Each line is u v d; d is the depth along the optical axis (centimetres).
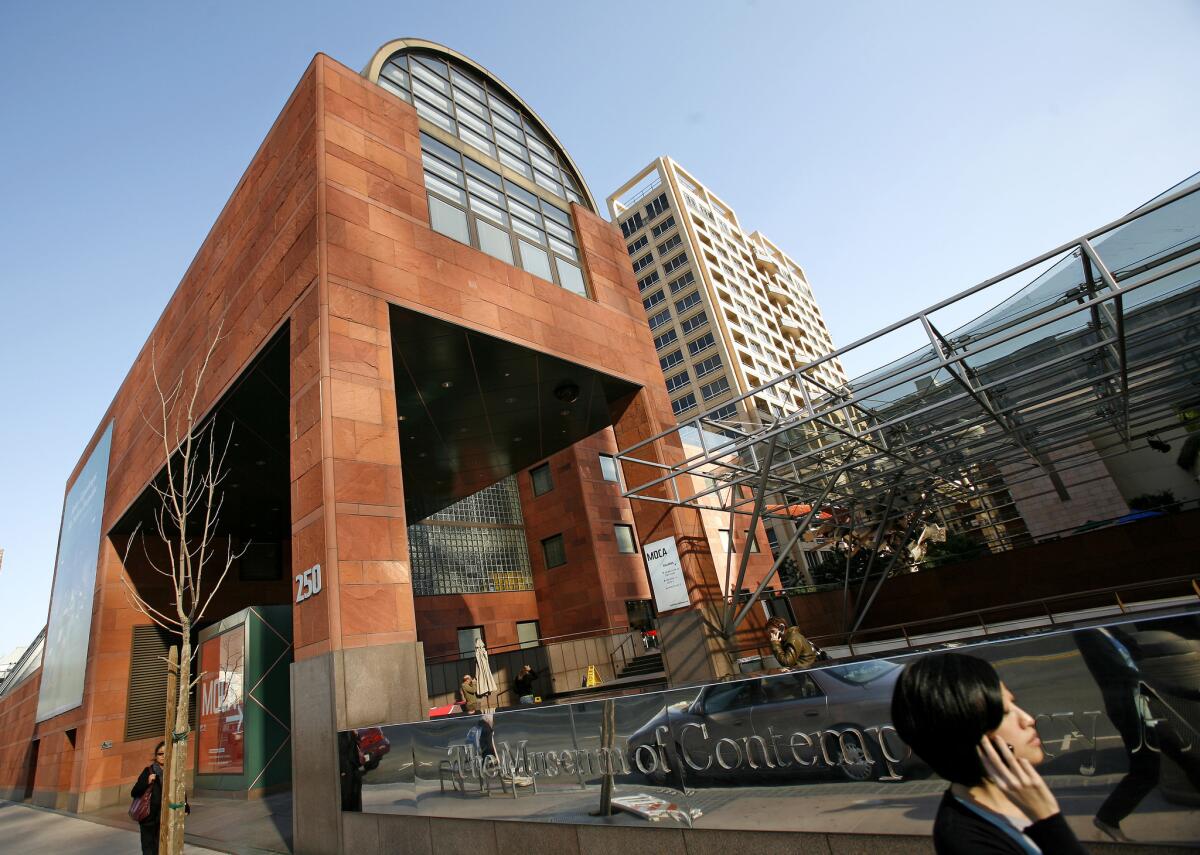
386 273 1193
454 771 691
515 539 3080
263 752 1398
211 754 1538
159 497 1848
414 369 1398
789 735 451
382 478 1027
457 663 1953
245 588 2278
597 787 562
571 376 1548
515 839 617
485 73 1830
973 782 125
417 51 1662
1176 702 300
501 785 641
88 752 1845
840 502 1945
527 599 2973
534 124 1952
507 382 1518
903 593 2397
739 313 7081
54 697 2367
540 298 1502
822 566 3256
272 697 1448
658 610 1468
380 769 778
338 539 935
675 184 7394
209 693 1591
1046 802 114
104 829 1457
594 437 3147
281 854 895
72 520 2692
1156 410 1584
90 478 2488
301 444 1048
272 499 2022
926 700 125
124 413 2191
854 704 423
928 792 380
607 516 2970
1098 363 1189
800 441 1402
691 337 6781
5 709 3712
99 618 1994
